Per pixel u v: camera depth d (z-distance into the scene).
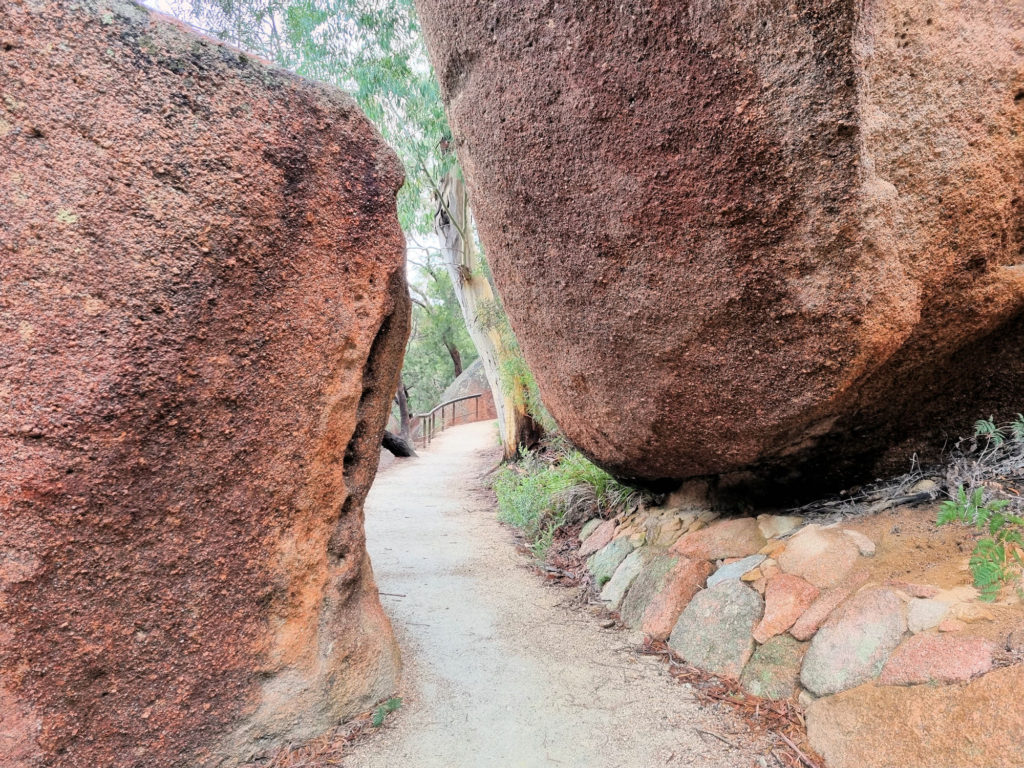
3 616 1.13
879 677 1.50
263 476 1.49
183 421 1.32
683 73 1.46
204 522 1.39
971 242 1.59
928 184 1.50
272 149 1.42
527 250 2.24
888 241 1.46
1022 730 1.17
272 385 1.47
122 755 1.31
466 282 8.23
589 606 2.70
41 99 1.14
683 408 2.13
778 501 2.53
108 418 1.20
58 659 1.20
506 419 7.68
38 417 1.13
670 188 1.63
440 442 13.04
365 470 1.83
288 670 1.58
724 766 1.48
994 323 1.76
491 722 1.72
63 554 1.19
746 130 1.42
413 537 4.19
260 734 1.53
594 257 1.98
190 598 1.39
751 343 1.77
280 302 1.46
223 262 1.34
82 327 1.17
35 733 1.18
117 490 1.24
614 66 1.58
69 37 1.17
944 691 1.35
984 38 1.52
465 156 2.37
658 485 3.04
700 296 1.76
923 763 1.26
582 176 1.84
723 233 1.60
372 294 1.67
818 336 1.62
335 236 1.57
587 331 2.22
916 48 1.43
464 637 2.34
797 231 1.49
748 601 2.03
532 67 1.79
